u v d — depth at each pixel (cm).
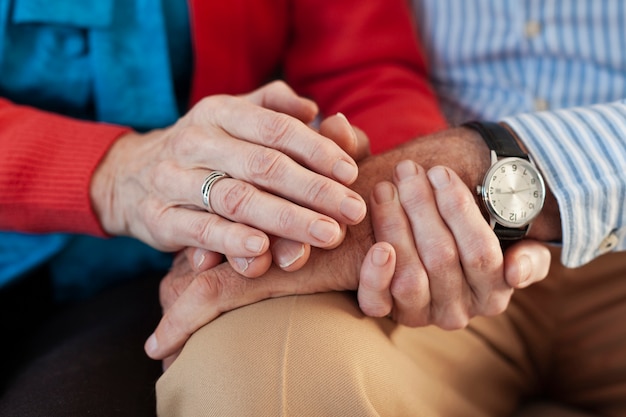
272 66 78
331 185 49
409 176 51
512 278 51
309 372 48
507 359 62
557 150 53
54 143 60
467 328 59
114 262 69
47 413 53
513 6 70
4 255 64
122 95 66
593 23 68
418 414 50
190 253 54
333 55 75
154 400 56
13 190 58
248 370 48
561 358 64
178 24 67
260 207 50
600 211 53
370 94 71
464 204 50
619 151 53
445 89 77
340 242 51
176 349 54
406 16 75
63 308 68
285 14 75
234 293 52
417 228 50
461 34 74
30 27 63
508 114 72
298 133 51
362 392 47
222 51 70
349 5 74
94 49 64
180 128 56
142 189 57
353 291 53
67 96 66
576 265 54
